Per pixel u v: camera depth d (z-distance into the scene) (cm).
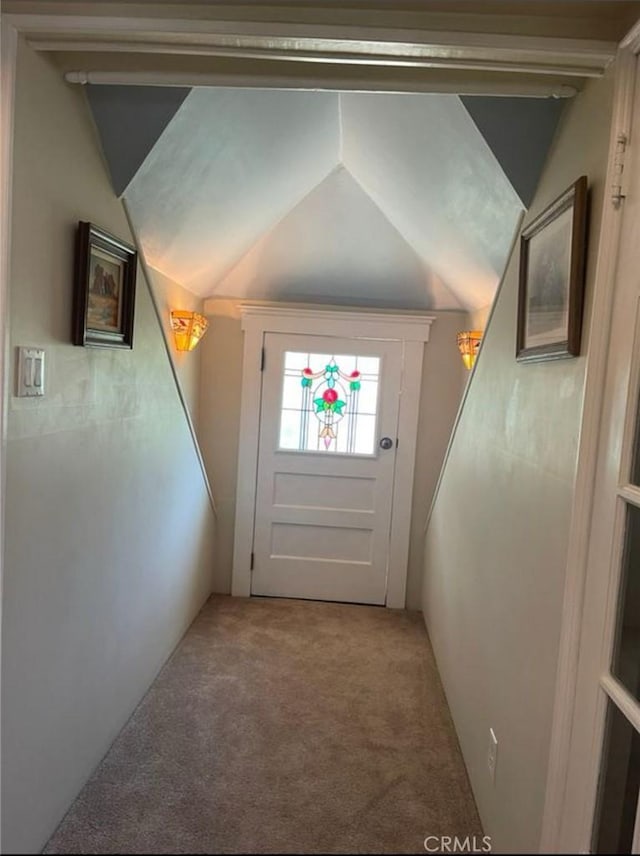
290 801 172
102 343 170
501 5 115
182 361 287
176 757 190
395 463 338
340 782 182
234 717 215
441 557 274
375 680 249
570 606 116
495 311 197
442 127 169
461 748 199
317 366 336
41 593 144
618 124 110
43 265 138
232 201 237
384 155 222
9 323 125
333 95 195
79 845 153
